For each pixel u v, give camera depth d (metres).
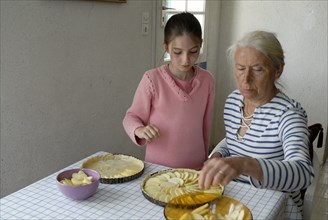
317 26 2.97
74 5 1.86
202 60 3.17
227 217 0.92
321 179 2.92
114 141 2.37
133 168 1.23
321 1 2.92
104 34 2.10
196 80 1.46
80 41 1.94
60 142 1.94
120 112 2.37
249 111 1.28
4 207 0.98
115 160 1.30
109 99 2.24
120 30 2.22
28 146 1.75
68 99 1.93
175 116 1.43
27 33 1.64
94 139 2.18
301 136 1.06
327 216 2.41
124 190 1.09
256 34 1.12
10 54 1.58
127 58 2.33
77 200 1.02
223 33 3.39
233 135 1.32
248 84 1.12
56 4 1.75
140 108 1.45
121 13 2.20
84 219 0.93
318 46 3.01
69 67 1.90
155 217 0.94
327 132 3.12
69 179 1.08
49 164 1.90
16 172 1.72
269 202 1.03
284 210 1.10
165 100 1.42
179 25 1.32
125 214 0.96
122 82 2.32
